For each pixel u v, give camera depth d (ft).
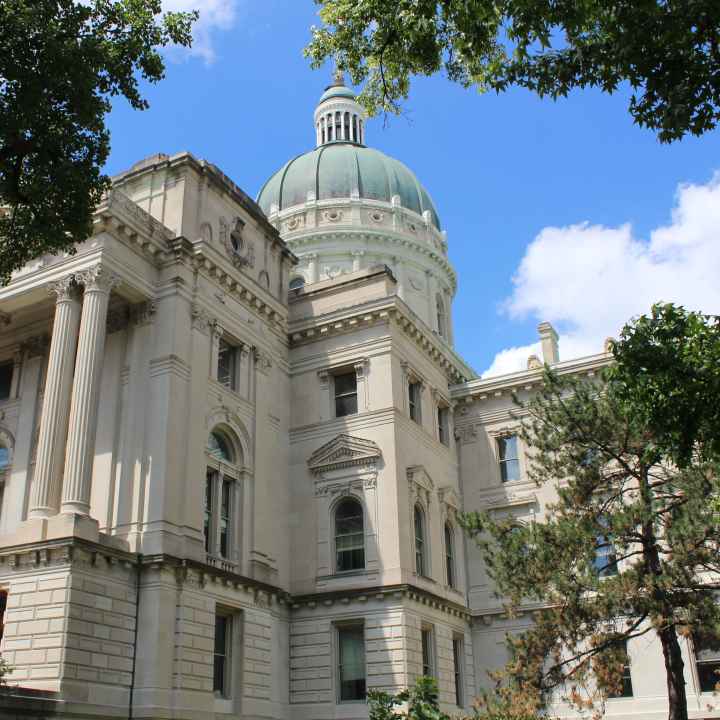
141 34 73.56
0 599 97.50
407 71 70.08
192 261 119.24
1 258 75.20
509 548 87.76
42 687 87.10
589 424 90.12
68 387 105.50
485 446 152.05
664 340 64.49
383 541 121.39
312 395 136.67
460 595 138.51
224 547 116.37
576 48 58.90
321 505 128.36
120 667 94.02
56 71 66.49
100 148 72.49
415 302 219.20
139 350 113.70
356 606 119.24
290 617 123.13
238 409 123.44
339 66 73.10
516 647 85.87
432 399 147.43
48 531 94.53
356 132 270.46
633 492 104.78
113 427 110.52
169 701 95.35
